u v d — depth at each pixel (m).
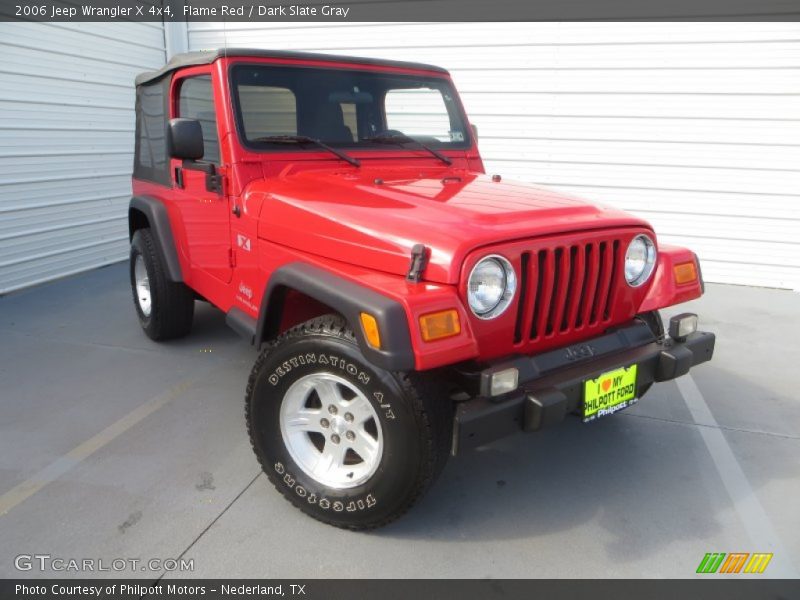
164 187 3.55
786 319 4.88
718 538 2.28
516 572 2.09
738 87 5.43
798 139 5.39
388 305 1.84
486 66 6.04
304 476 2.30
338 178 2.72
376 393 2.00
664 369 2.43
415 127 3.39
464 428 1.92
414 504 2.13
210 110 2.88
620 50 5.65
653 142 5.79
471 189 2.63
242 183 2.72
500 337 2.09
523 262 2.10
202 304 4.96
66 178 5.86
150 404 3.26
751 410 3.32
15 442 2.86
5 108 5.15
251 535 2.24
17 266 5.46
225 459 2.74
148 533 2.24
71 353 3.96
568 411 2.16
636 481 2.64
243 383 3.54
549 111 5.99
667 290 2.54
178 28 6.85
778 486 2.61
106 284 5.70
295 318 2.51
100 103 6.14
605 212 2.43
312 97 2.98
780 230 5.64
